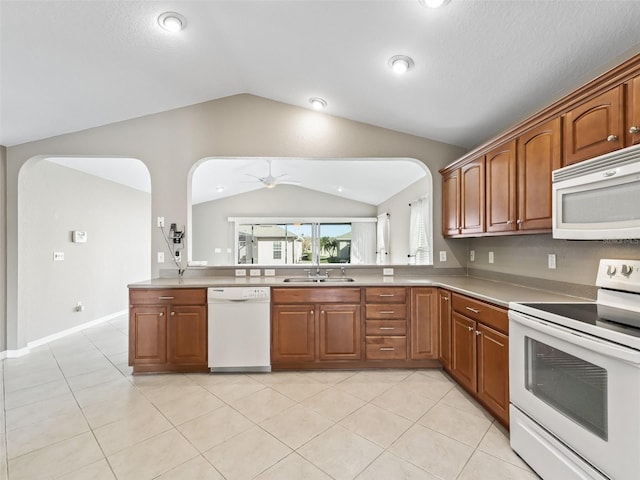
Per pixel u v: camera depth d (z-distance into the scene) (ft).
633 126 4.58
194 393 8.16
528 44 6.26
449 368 8.82
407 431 6.49
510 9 5.63
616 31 5.49
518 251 8.77
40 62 7.60
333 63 8.25
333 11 6.51
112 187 16.75
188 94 10.26
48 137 10.68
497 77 7.43
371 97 9.48
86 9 6.47
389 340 9.55
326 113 11.03
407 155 11.16
